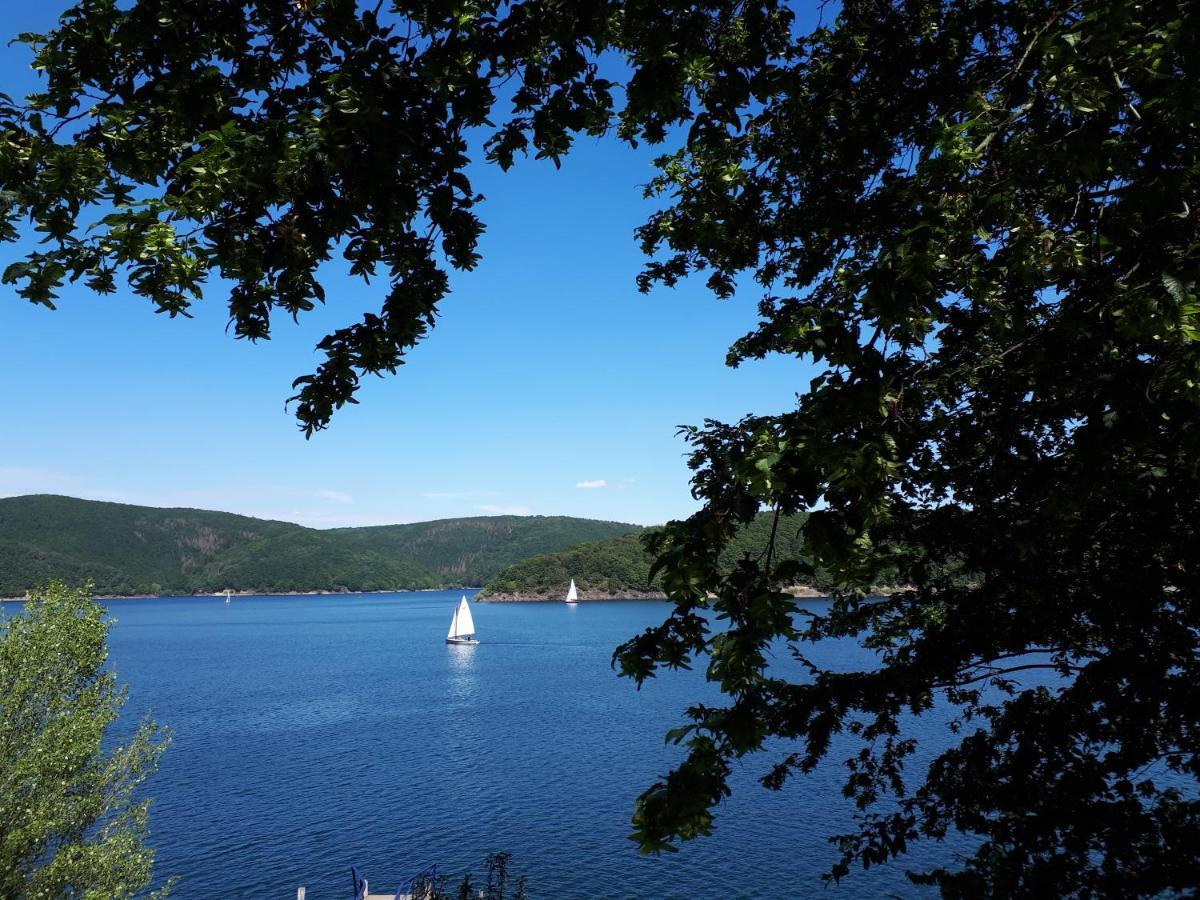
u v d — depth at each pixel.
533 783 45.41
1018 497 6.00
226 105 3.33
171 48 3.24
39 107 3.17
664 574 3.27
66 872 19.53
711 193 6.43
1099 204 4.05
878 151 5.47
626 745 55.56
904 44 5.24
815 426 2.87
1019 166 3.14
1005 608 7.81
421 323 4.10
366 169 3.36
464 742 57.47
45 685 20.61
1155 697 6.30
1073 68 2.89
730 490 3.31
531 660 116.94
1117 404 3.56
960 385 5.74
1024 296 4.32
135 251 2.95
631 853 33.44
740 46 4.38
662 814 3.22
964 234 3.26
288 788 44.72
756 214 6.77
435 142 3.74
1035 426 5.69
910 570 7.81
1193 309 2.66
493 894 25.73
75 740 20.22
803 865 31.27
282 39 3.57
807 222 6.62
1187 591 6.33
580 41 3.84
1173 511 5.91
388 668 109.06
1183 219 2.92
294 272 3.50
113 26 3.14
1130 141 2.94
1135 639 6.60
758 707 3.23
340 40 3.44
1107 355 3.77
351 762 51.34
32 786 19.91
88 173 3.09
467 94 3.68
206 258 3.22
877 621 9.24
